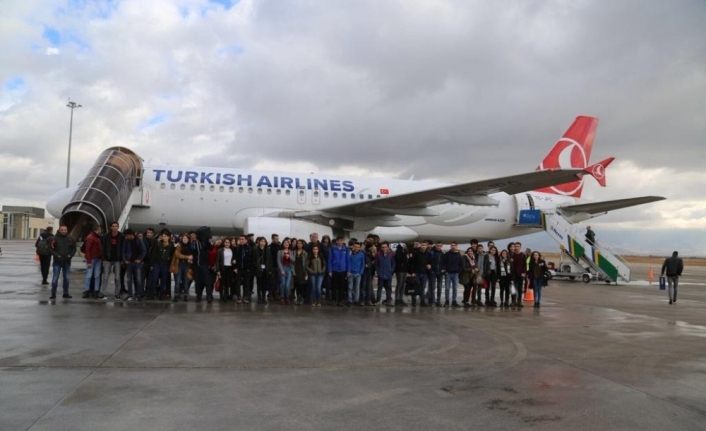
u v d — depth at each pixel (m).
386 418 4.88
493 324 11.20
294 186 21.30
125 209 18.19
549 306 15.32
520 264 15.12
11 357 6.71
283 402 5.26
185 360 6.84
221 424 4.58
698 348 8.90
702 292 23.52
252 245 13.74
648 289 24.23
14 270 21.41
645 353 8.31
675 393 6.01
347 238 20.73
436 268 14.69
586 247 27.16
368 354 7.64
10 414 4.64
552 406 5.40
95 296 13.03
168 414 4.79
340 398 5.46
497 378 6.47
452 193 18.12
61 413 4.71
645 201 23.77
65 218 16.44
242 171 21.11
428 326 10.56
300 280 13.58
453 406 5.30
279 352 7.55
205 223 20.27
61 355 6.87
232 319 10.48
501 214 26.17
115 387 5.55
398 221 20.53
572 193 28.66
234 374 6.26
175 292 13.31
